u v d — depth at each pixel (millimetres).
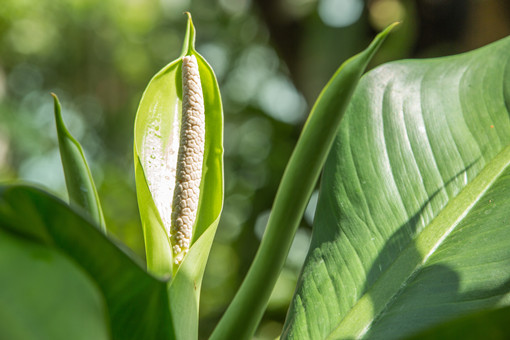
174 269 716
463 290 710
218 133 743
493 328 564
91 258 595
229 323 694
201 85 748
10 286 561
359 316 729
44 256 571
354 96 811
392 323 708
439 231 757
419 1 1996
